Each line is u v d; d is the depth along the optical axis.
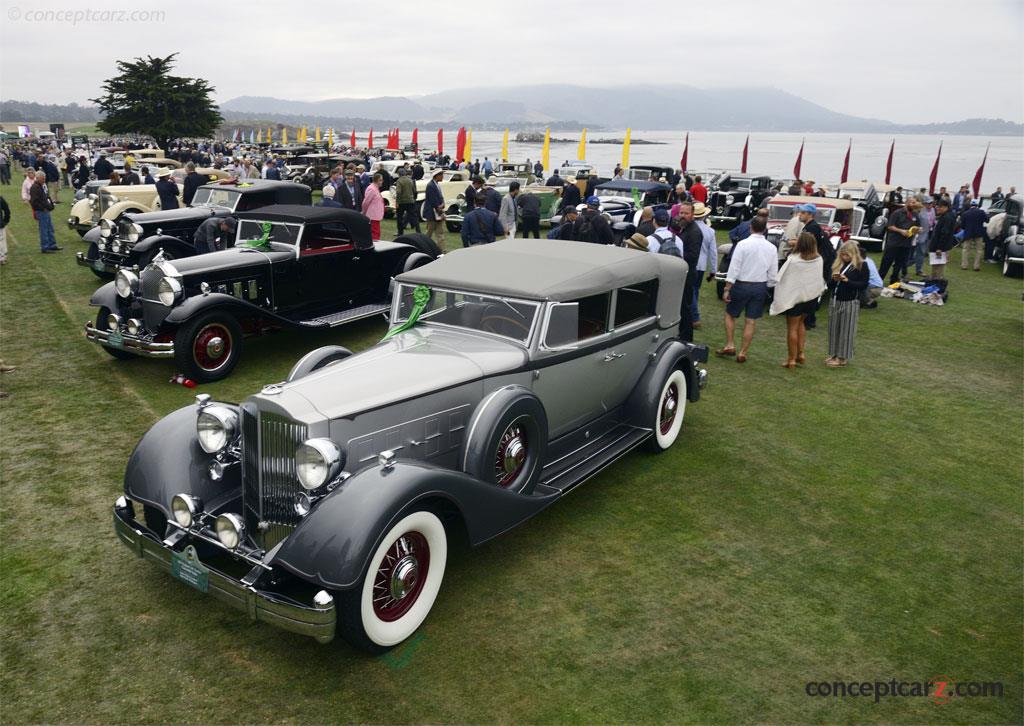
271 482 3.69
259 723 3.11
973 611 4.07
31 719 3.10
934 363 8.94
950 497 5.48
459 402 4.20
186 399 6.89
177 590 4.04
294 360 8.31
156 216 11.20
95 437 5.97
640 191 18.44
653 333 5.85
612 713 3.21
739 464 5.96
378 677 3.41
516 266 5.01
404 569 3.54
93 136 86.56
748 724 3.17
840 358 8.64
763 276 8.39
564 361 4.84
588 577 4.28
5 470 5.35
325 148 51.41
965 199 20.39
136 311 7.69
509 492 4.04
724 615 3.95
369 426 3.77
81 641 3.61
